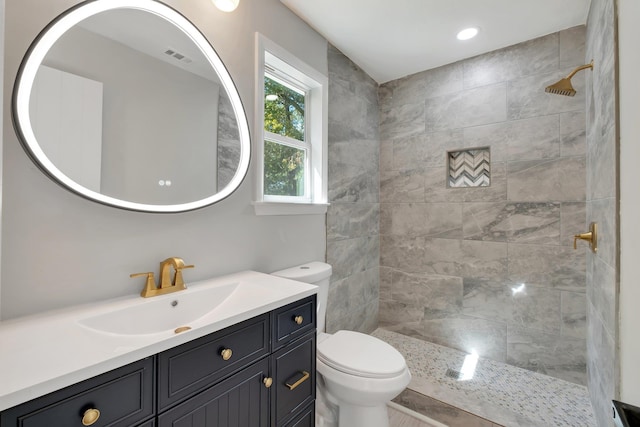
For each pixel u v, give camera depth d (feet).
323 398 4.70
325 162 6.35
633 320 3.00
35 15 2.79
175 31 3.83
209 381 2.63
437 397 5.63
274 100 5.67
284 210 5.32
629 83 3.04
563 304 6.10
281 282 4.04
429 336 7.77
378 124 8.49
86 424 1.91
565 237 6.06
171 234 3.79
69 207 2.99
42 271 2.83
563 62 6.07
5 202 2.63
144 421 2.20
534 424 4.94
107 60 3.25
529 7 5.38
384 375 4.02
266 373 3.16
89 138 3.10
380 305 8.52
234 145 4.51
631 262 3.03
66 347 2.21
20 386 1.70
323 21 5.85
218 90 4.29
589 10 5.37
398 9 5.46
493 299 6.88
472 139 7.11
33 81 2.77
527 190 6.45
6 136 2.64
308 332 3.75
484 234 6.97
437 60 7.31
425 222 7.80
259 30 4.93
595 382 4.98
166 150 3.73
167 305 3.34
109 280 3.26
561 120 6.07
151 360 2.25
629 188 3.06
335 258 6.85
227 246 4.45
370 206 8.14
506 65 6.69
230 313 2.84
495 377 6.23
